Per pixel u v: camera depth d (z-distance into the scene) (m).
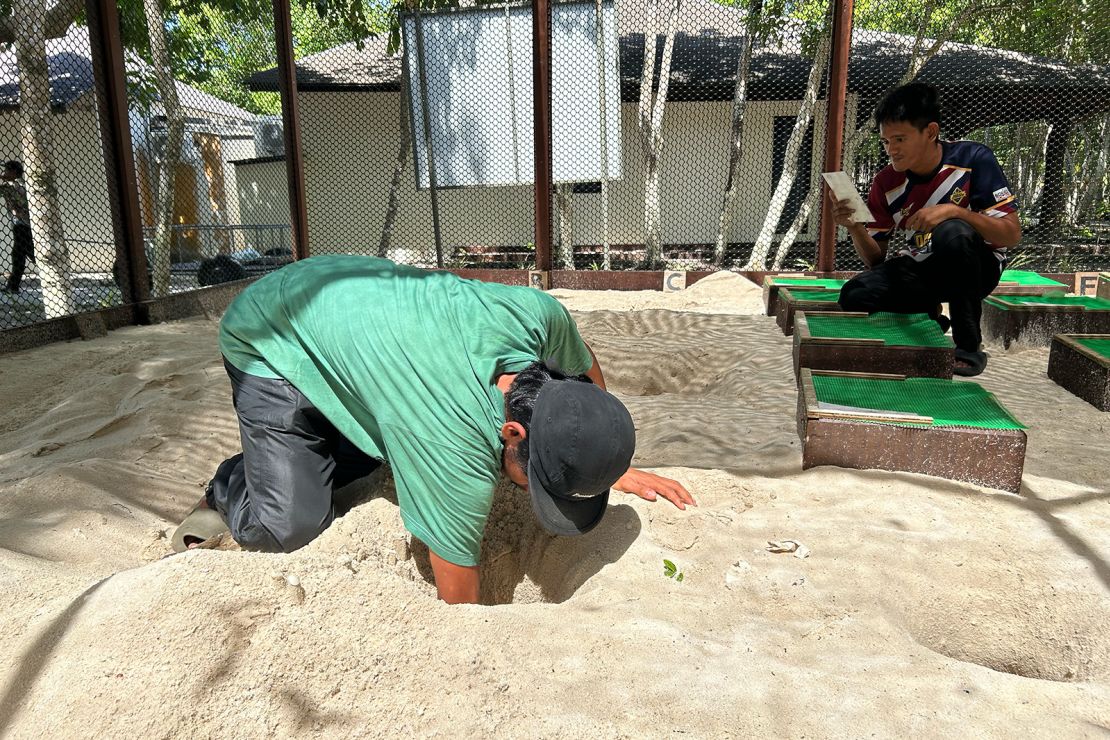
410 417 1.88
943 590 2.21
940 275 4.05
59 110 5.77
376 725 1.58
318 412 2.34
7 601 1.96
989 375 4.48
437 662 1.74
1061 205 9.81
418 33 7.71
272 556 1.94
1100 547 2.40
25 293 5.66
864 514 2.60
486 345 1.93
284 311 2.23
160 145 6.67
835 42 6.84
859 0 10.70
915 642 2.02
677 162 9.92
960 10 8.96
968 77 9.24
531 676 1.74
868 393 3.28
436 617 1.87
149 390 4.11
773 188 10.01
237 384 2.39
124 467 3.07
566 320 2.26
